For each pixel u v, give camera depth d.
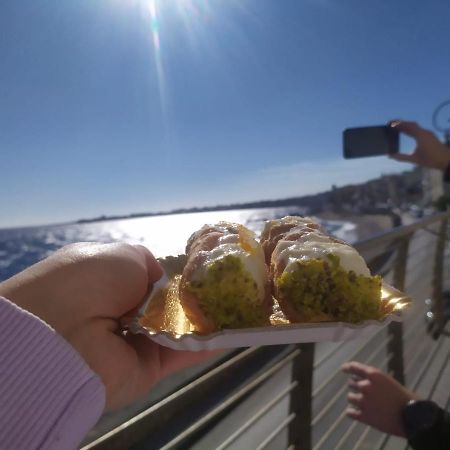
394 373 1.06
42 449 0.25
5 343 0.25
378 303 0.31
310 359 0.69
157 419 0.57
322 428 0.93
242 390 0.56
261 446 0.63
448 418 0.67
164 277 0.42
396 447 0.86
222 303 0.30
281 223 0.43
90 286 0.33
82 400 0.26
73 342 0.32
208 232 0.41
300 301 0.31
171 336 0.30
